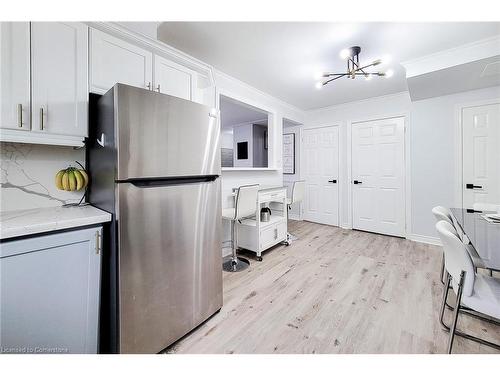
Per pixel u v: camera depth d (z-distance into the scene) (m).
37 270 1.01
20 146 1.38
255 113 5.02
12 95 1.14
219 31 1.95
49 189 1.47
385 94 3.63
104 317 1.26
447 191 3.13
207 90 2.62
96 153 1.44
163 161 1.30
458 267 1.21
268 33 1.98
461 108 2.99
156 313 1.30
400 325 1.55
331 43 2.14
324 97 3.80
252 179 3.49
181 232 1.42
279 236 3.16
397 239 3.51
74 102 1.34
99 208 1.40
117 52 1.54
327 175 4.44
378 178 3.79
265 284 2.14
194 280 1.51
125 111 1.14
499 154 2.77
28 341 1.00
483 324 1.54
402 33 1.98
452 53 2.23
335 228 4.20
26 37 1.18
